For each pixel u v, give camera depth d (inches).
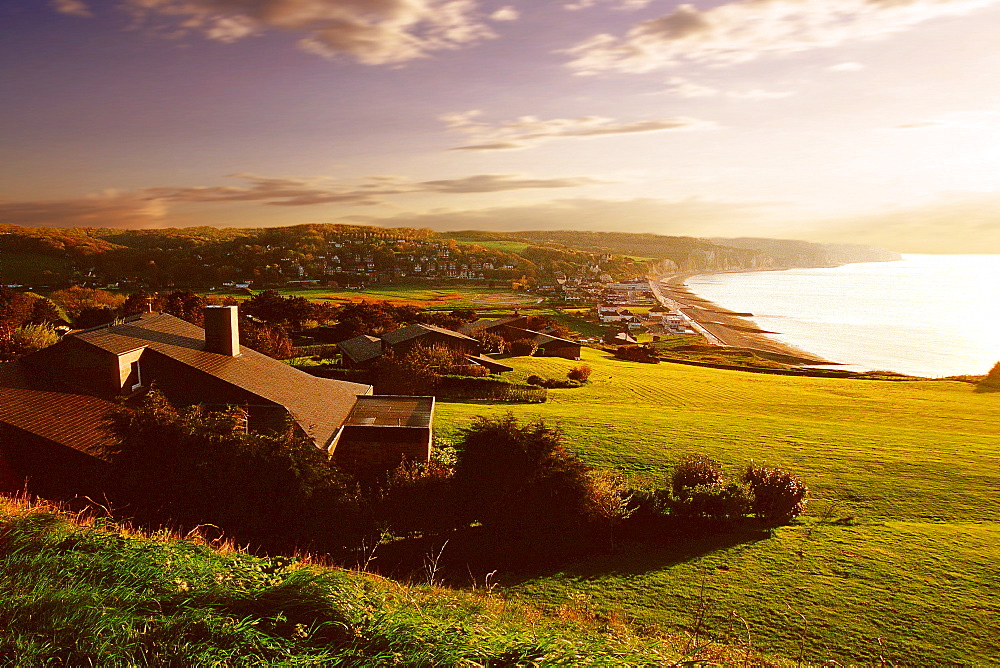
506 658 239.8
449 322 4909.0
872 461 1509.6
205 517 653.3
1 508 323.6
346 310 4335.6
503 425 904.9
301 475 701.3
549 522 876.6
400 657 229.6
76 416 927.0
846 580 805.2
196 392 1111.6
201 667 211.2
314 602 259.0
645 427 1817.2
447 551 837.8
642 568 822.5
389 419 1263.5
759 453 1560.0
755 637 639.8
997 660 617.9
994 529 1063.6
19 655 205.5
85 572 264.4
